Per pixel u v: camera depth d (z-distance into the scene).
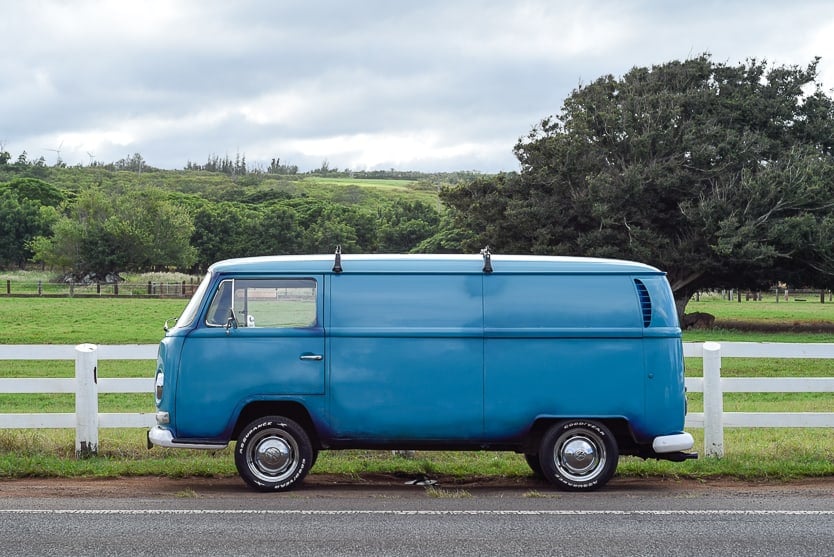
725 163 40.62
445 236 95.00
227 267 9.40
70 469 10.25
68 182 198.12
